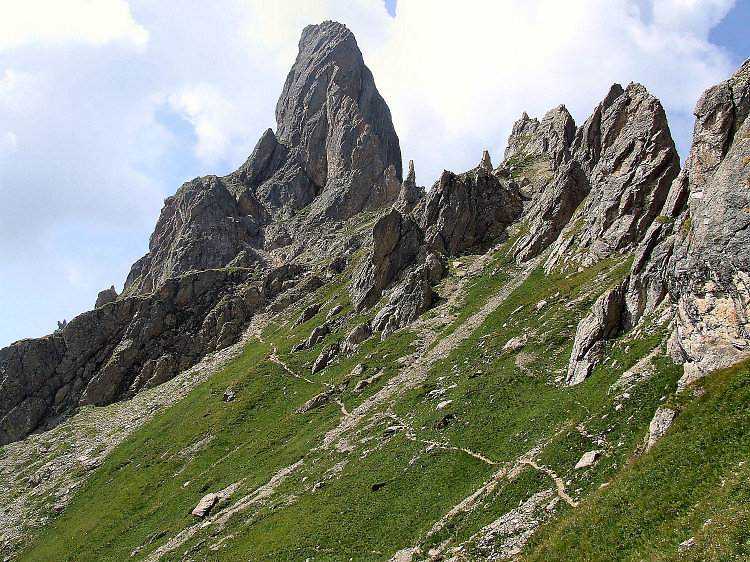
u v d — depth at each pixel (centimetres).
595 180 10775
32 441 14212
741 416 3266
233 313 17738
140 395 15488
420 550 4350
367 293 13700
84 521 9262
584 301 7894
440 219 14750
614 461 4006
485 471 5166
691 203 5428
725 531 2516
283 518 6041
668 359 4816
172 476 9706
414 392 8100
